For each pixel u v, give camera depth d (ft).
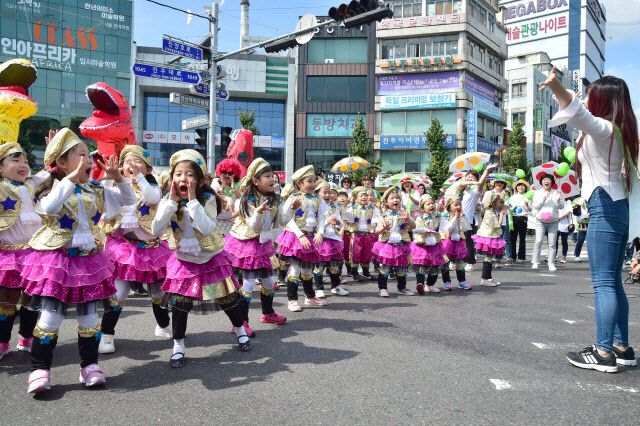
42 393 10.99
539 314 20.02
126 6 124.06
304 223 20.86
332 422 9.47
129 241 14.71
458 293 25.62
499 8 145.28
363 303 22.66
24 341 14.20
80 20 119.96
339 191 32.55
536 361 13.56
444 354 14.17
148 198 14.08
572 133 213.46
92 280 11.31
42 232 11.37
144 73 42.88
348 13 35.27
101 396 10.82
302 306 21.85
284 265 25.38
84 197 11.55
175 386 11.47
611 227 12.59
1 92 18.35
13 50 114.52
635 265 13.47
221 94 50.34
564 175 35.22
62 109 118.42
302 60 127.75
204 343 15.40
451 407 10.25
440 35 124.57
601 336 12.74
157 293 15.30
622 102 12.44
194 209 12.60
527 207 36.86
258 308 21.12
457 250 26.53
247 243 17.02
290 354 14.14
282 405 10.31
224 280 13.80
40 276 10.92
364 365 13.09
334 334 16.55
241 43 131.13
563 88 11.79
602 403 10.52
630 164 12.39
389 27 125.59
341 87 127.75
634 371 12.72
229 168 22.57
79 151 11.48
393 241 24.66
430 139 111.45
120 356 13.96
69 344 15.24
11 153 13.43
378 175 118.83
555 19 400.88
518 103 176.76
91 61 120.88
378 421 9.53
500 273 34.22
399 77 126.21
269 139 131.75
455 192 26.71
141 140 126.82
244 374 12.34
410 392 11.10
